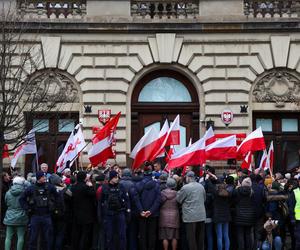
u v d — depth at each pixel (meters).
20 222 13.34
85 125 21.23
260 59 21.62
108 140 15.35
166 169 16.72
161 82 22.08
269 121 21.97
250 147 16.06
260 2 21.94
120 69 21.62
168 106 21.98
